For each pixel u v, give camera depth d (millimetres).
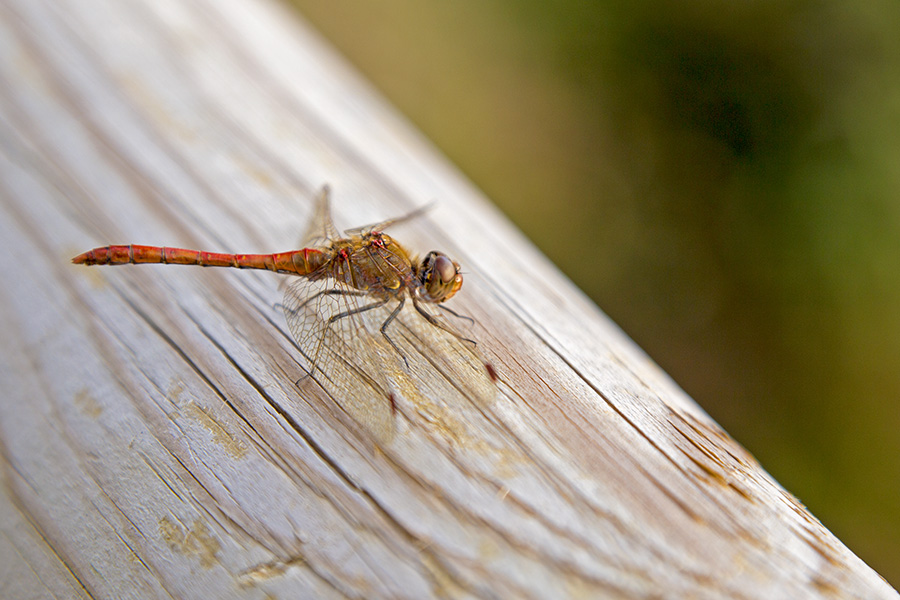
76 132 337
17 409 315
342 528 304
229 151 338
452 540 302
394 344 321
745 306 474
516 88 619
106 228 329
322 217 333
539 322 324
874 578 303
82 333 320
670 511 304
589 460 307
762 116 513
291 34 367
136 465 311
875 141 463
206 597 304
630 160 562
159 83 344
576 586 300
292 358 318
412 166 348
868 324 439
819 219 468
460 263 332
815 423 434
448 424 310
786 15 521
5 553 309
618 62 593
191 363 317
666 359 465
